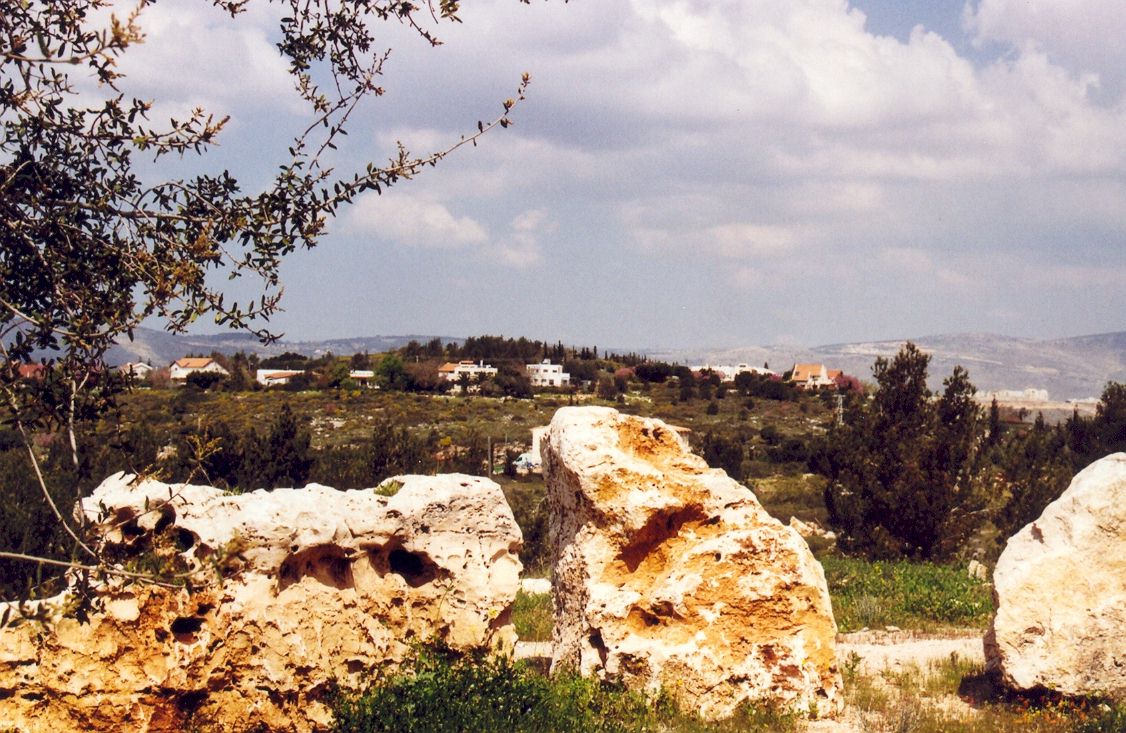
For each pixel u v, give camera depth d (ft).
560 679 42.19
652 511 43.83
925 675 49.42
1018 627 43.65
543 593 70.54
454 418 297.74
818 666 42.70
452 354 471.62
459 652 41.39
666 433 46.96
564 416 46.21
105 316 23.35
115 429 24.50
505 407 333.83
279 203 26.09
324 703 37.63
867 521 98.89
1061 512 45.88
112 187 24.86
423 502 41.45
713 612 42.78
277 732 36.47
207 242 23.98
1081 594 43.88
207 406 250.78
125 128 24.47
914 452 97.25
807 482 204.64
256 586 36.29
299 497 38.04
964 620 64.39
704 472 46.44
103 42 19.69
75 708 33.27
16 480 54.44
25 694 32.83
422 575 42.11
